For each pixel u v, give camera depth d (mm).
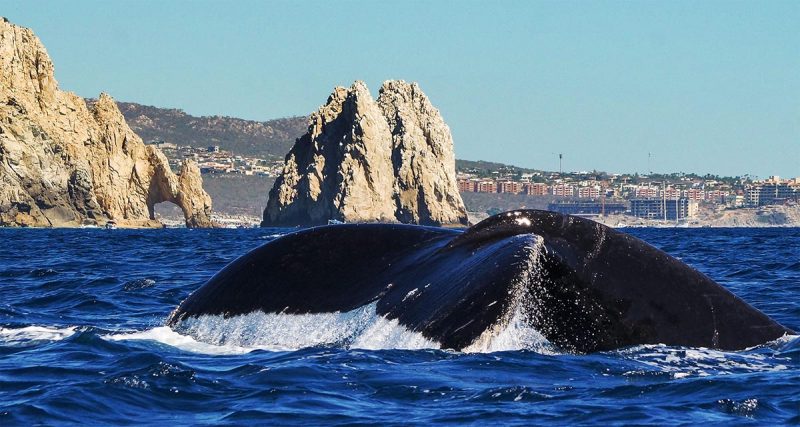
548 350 27812
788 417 23625
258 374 27891
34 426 23672
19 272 76250
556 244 28375
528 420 23328
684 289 28875
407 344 28359
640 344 28172
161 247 141250
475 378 26484
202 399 26141
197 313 33406
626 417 23578
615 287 28141
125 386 26969
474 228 29719
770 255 104438
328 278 30953
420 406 24812
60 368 30469
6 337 36844
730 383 25969
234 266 33406
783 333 29750
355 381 26812
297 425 23391
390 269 30359
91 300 52438
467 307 27781
